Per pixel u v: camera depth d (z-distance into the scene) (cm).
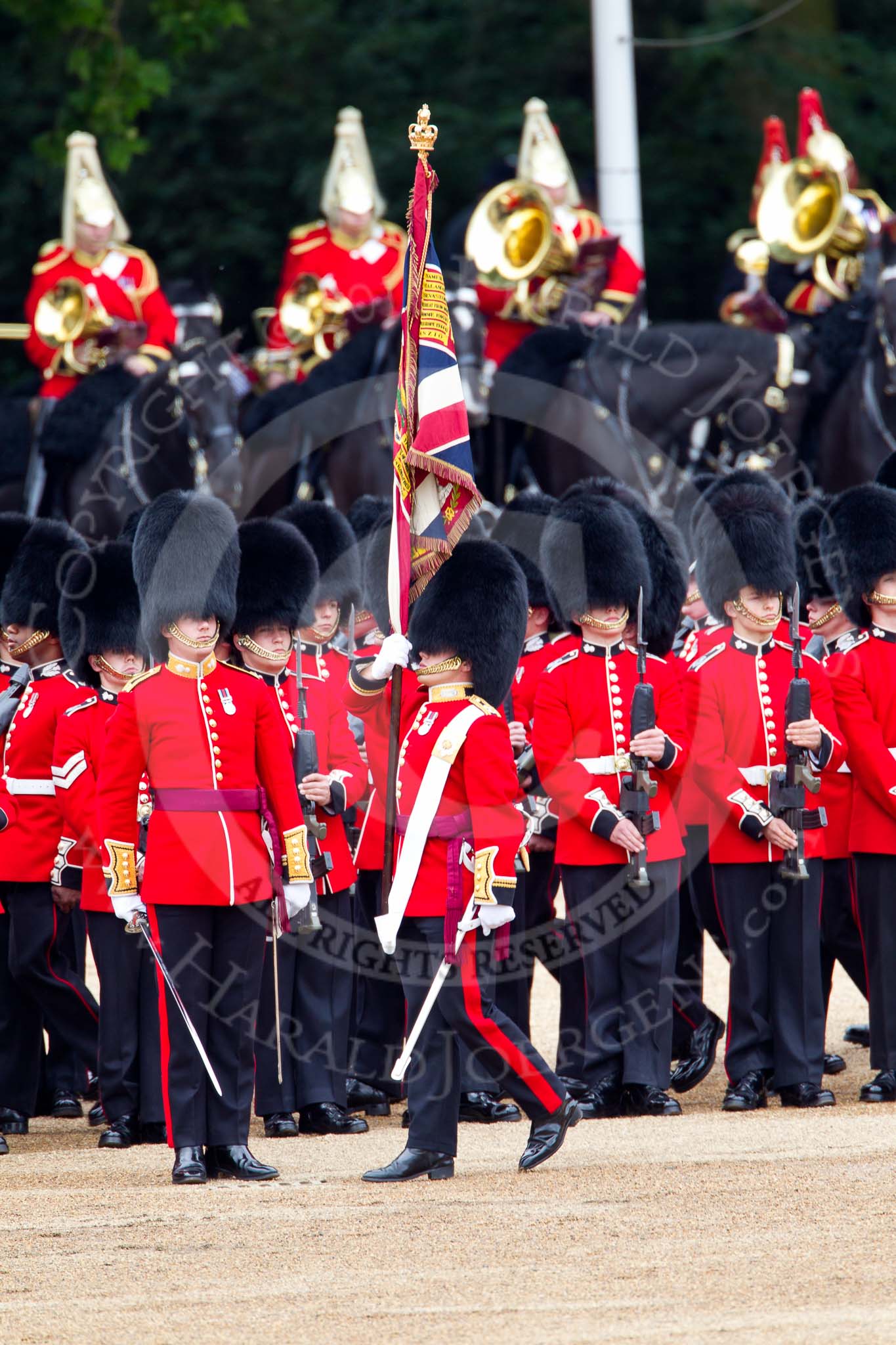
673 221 9231
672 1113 2853
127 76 7706
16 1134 2927
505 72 9312
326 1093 2864
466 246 4672
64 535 3130
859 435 4562
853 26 9881
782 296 5009
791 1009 2900
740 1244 2100
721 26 9200
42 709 2944
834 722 2969
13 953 2917
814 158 4912
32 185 9162
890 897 2944
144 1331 1875
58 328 5112
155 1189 2442
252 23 9394
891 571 3014
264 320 5569
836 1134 2642
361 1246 2141
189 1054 2495
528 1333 1831
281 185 9306
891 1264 2009
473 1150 2642
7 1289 2020
